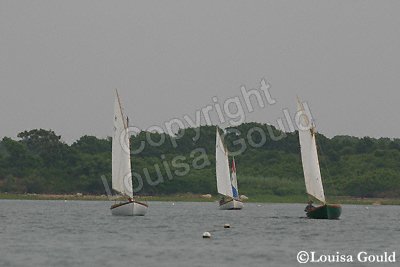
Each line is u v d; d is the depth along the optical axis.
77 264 185.50
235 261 193.50
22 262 188.25
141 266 183.00
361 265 190.62
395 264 193.00
